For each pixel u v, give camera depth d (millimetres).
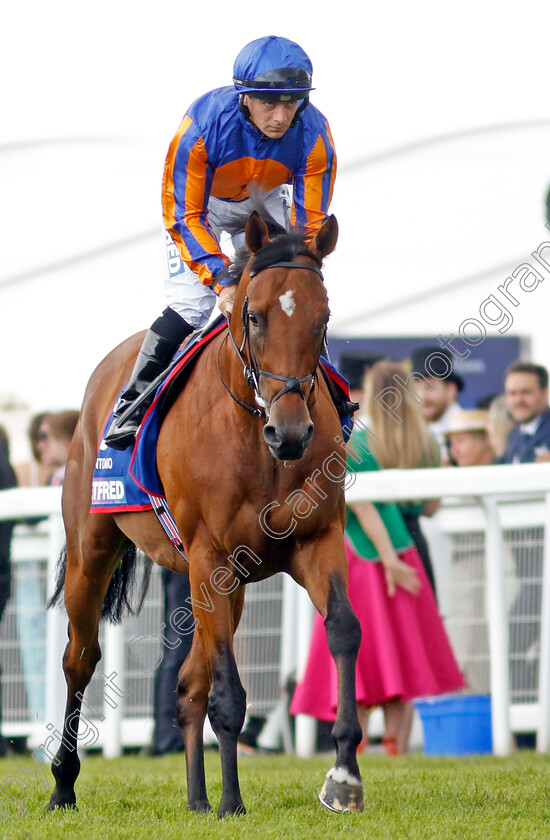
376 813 6258
